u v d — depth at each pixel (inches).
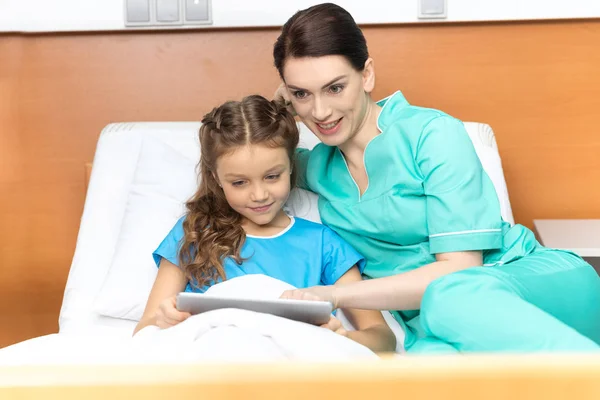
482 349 41.2
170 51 87.7
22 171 89.6
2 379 23.9
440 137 55.4
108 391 23.5
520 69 86.3
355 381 23.1
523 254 56.6
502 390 23.1
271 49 87.4
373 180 58.8
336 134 56.8
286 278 58.7
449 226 53.7
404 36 86.0
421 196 56.5
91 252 69.1
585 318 51.2
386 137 57.4
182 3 85.6
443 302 42.8
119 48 87.8
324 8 55.3
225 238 58.8
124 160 74.1
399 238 57.7
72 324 64.0
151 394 23.4
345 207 60.4
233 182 56.7
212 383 23.2
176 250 59.6
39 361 41.8
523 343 39.9
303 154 66.1
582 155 87.2
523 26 85.6
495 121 87.2
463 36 86.0
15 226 90.1
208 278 57.9
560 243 73.5
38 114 88.8
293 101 56.9
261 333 39.8
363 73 57.8
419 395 23.1
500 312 41.1
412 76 86.7
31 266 90.5
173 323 46.6
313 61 53.9
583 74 86.1
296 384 23.1
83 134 89.0
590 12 84.0
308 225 61.9
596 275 54.5
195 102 88.4
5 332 91.0
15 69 88.1
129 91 88.4
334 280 60.2
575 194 87.8
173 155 70.4
